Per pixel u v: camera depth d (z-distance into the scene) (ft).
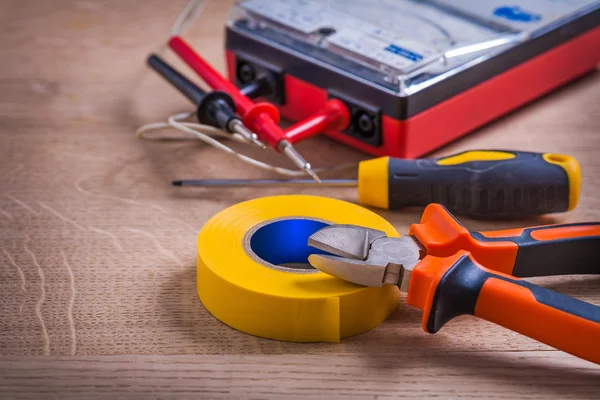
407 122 3.18
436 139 3.36
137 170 3.39
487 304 2.15
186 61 3.77
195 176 3.36
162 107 3.91
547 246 2.47
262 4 3.78
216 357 2.34
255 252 2.77
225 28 3.78
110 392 2.21
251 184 3.22
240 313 2.39
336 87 3.36
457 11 3.76
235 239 2.58
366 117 3.30
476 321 2.48
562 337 2.07
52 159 3.46
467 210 2.96
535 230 2.53
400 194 2.98
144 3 4.98
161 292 2.63
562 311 2.06
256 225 2.66
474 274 2.18
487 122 3.69
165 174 3.37
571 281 2.66
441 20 3.68
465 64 3.35
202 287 2.53
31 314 2.52
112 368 2.30
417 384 2.23
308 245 2.57
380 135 3.28
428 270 2.23
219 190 3.26
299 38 3.57
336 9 3.75
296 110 3.63
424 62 3.22
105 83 4.12
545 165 2.89
